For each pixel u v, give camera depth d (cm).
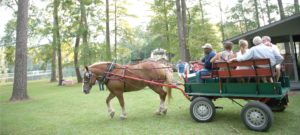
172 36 2983
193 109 680
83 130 679
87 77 788
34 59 2836
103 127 696
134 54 4809
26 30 1431
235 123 644
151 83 764
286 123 615
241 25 3647
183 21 2334
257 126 569
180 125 661
